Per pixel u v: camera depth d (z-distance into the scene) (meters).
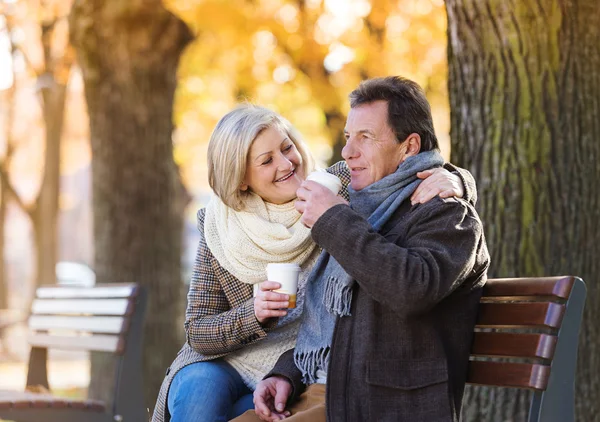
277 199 3.70
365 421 3.05
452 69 4.67
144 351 8.32
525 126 4.46
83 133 21.97
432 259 2.94
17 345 18.86
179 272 8.60
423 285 2.88
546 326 3.00
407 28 9.58
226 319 3.52
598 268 4.49
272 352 3.66
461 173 3.28
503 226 4.46
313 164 3.83
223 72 11.41
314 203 3.12
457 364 3.12
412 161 3.29
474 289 3.21
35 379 5.67
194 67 11.45
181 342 8.55
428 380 3.02
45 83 18.33
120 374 4.79
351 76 9.83
